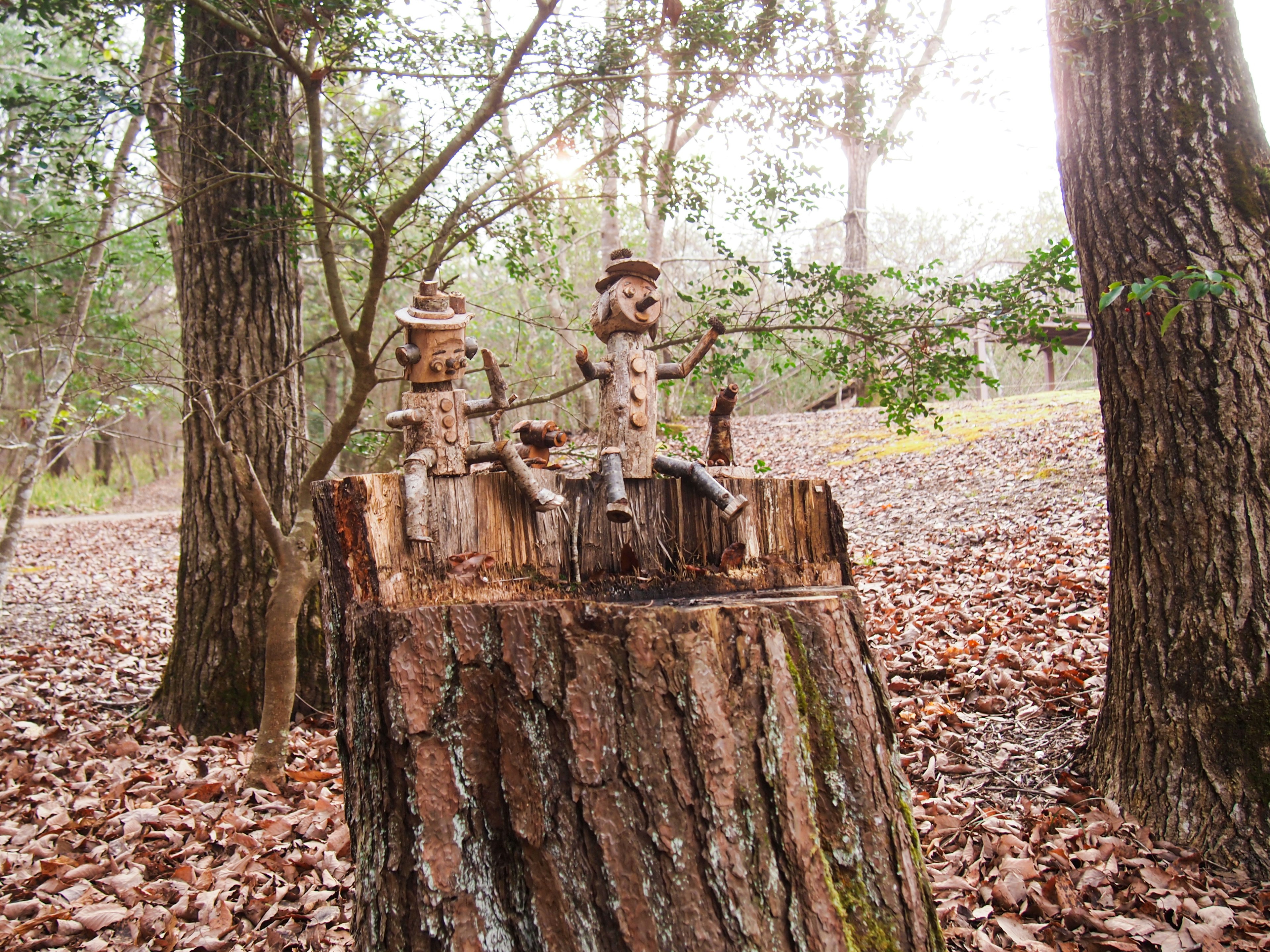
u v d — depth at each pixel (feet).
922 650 16.14
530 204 16.43
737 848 5.65
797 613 6.39
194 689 16.62
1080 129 11.01
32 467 22.24
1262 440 9.68
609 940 5.54
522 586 7.17
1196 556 9.95
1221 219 9.93
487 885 5.86
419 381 7.53
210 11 11.81
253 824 12.21
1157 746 10.30
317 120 12.80
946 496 29.12
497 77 12.34
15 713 17.26
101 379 19.86
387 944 5.94
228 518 16.90
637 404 7.92
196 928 9.73
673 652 5.83
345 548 6.58
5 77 36.65
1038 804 11.19
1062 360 68.85
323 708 17.10
